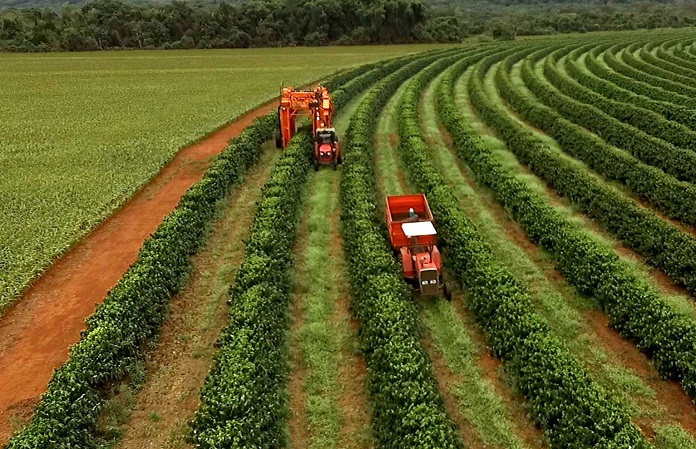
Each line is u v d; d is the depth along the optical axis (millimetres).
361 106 41344
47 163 33875
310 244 22891
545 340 14992
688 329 15305
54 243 22984
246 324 15891
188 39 110812
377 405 13805
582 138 33031
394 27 117938
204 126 41844
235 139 33344
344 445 13484
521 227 24062
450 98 45188
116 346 15359
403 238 19750
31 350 16875
